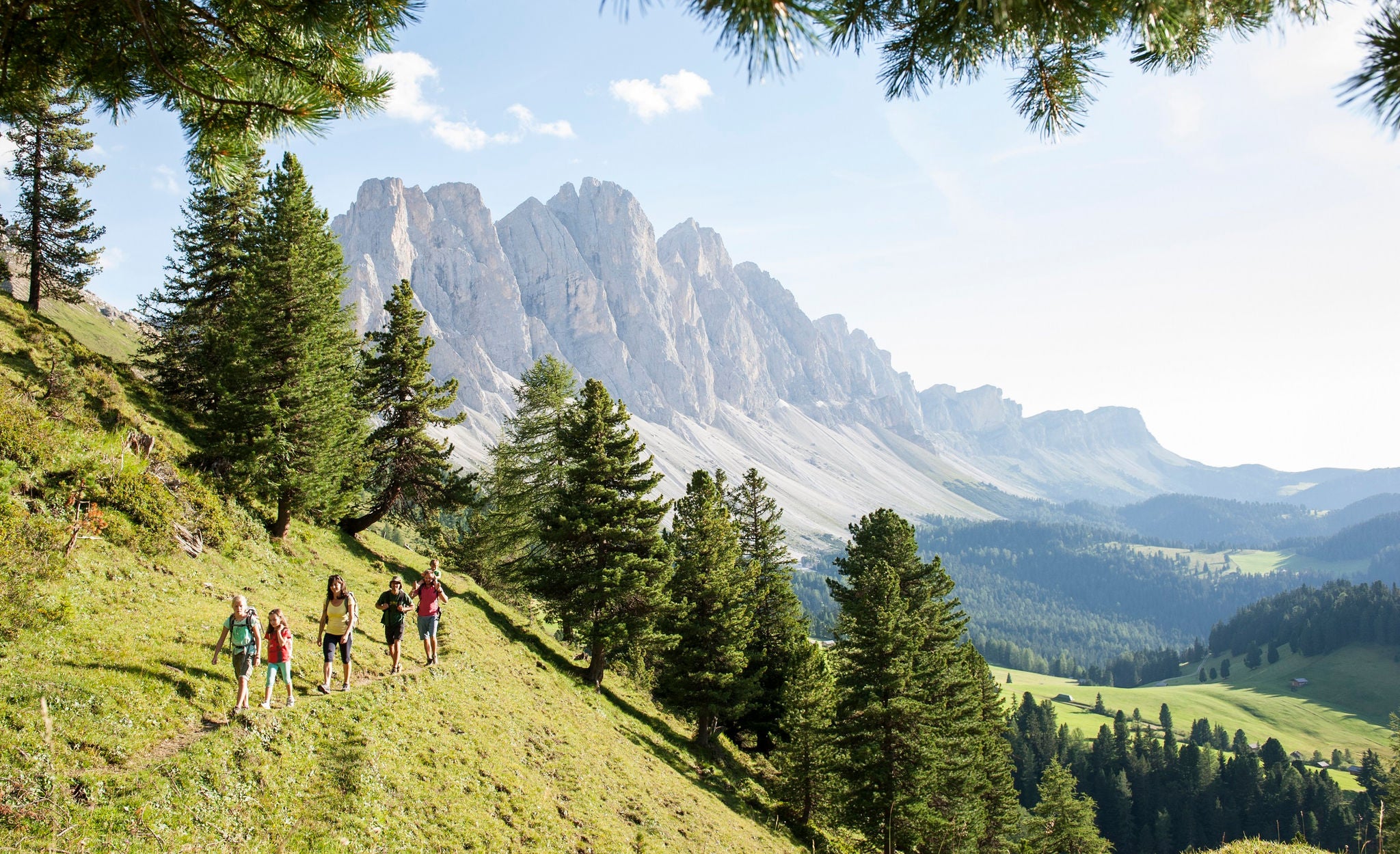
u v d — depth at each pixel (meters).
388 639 22.41
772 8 3.54
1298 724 191.00
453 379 45.84
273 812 14.02
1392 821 47.62
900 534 47.41
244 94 6.60
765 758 52.41
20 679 13.58
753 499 56.12
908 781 37.12
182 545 25.61
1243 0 4.33
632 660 52.19
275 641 16.95
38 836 10.51
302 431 33.91
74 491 23.03
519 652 36.94
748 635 46.41
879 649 37.41
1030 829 71.31
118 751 13.08
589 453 42.75
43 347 36.94
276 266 34.28
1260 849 31.12
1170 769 126.38
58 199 49.53
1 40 5.91
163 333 45.72
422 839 15.88
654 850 22.16
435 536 52.47
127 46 6.12
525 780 21.38
